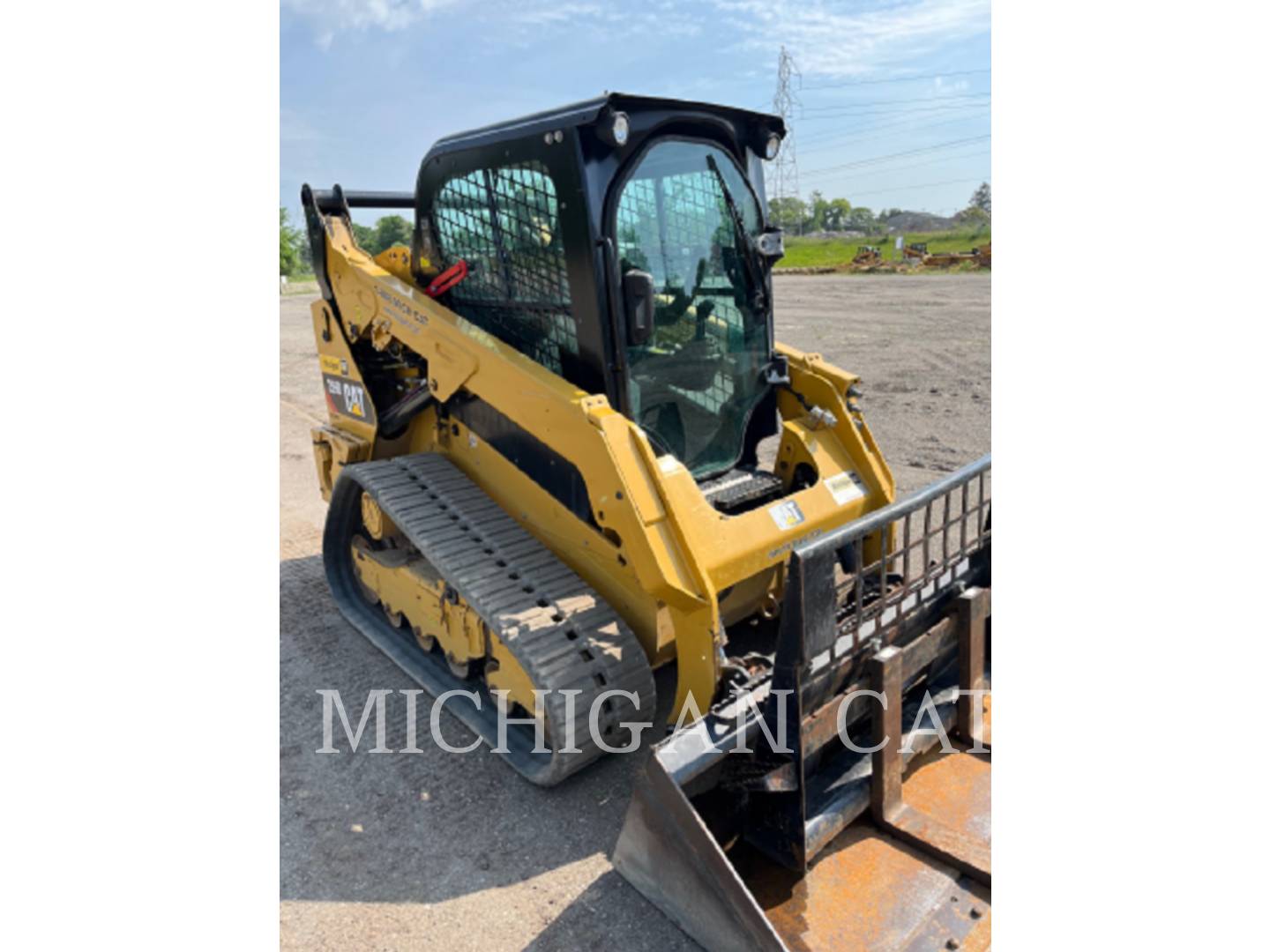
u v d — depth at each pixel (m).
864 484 3.84
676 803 2.44
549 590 3.37
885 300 19.05
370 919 2.72
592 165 3.12
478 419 3.89
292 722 3.81
